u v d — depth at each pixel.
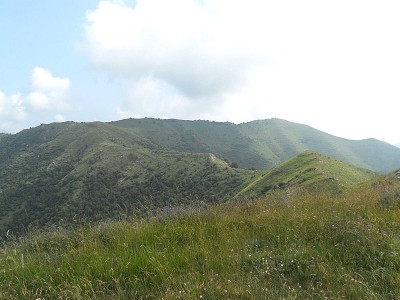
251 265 5.91
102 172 198.00
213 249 6.46
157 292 4.91
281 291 4.94
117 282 5.07
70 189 177.75
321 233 7.05
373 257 5.95
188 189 153.25
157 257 5.86
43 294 5.12
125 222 8.55
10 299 4.89
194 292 4.75
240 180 146.88
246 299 4.79
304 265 5.84
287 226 7.51
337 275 5.46
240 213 9.50
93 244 7.04
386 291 5.00
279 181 77.62
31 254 6.97
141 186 172.50
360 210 8.48
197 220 8.46
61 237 8.21
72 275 5.38
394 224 7.27
